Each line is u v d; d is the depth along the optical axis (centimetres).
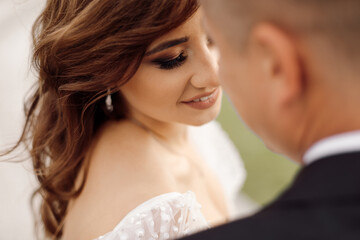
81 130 129
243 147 376
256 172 355
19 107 308
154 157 128
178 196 115
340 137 58
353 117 57
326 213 55
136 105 122
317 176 58
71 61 110
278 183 344
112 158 125
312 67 57
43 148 142
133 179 119
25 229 274
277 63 60
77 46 107
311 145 64
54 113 136
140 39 100
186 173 142
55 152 138
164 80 112
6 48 346
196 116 123
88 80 114
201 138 198
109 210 116
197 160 161
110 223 114
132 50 103
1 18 378
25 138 150
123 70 107
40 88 133
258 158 365
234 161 214
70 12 110
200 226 118
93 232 116
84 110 122
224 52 68
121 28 101
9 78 323
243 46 63
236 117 402
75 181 138
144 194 116
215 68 113
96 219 117
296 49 57
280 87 61
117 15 99
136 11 98
